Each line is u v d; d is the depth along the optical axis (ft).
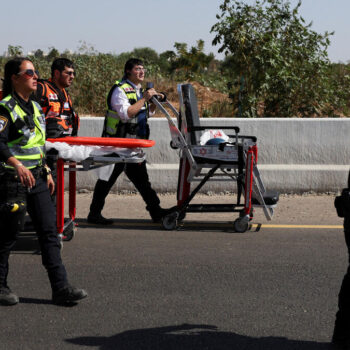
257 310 14.75
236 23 35.24
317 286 16.51
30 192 14.62
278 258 19.15
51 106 19.98
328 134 28.58
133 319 14.21
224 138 24.00
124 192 29.19
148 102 23.47
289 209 26.13
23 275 17.52
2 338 13.16
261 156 28.78
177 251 20.01
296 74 36.99
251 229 22.97
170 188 28.89
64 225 20.66
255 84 36.01
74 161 19.77
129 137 22.91
